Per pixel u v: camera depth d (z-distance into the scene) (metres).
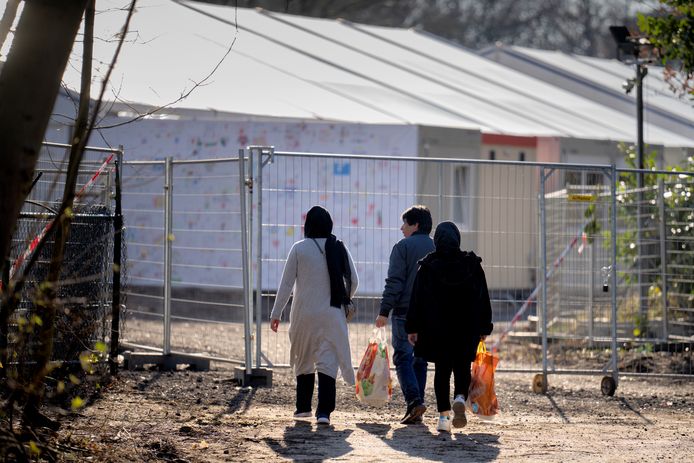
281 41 76.56
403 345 25.66
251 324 30.69
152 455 20.45
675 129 87.38
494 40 173.25
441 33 166.25
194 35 69.31
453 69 87.25
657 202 40.81
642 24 38.94
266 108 61.50
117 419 24.16
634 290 42.22
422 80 79.06
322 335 24.88
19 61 15.54
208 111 58.81
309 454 21.23
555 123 77.19
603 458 21.47
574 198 34.97
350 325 42.88
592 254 39.94
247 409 26.70
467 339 23.97
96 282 28.30
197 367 33.62
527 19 177.12
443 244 24.17
